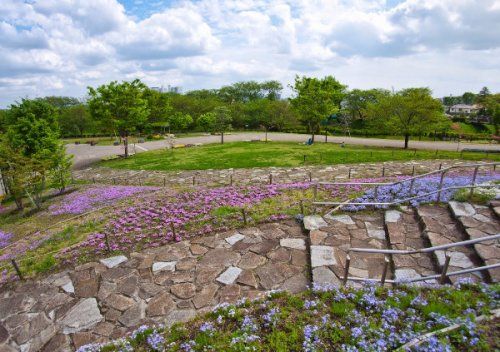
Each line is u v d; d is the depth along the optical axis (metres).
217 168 27.55
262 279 6.95
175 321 5.90
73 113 71.69
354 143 45.81
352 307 5.12
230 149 39.12
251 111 78.62
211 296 6.55
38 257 9.60
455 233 7.63
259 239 8.92
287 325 4.93
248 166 27.19
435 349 3.75
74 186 25.95
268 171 24.50
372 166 23.61
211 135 65.12
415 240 7.75
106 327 6.05
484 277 5.79
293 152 33.72
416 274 6.32
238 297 6.40
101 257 8.99
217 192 15.75
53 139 22.70
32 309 6.91
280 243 8.55
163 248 9.05
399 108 37.72
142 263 8.29
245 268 7.46
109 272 8.00
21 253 11.29
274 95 107.19
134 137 66.12
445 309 4.59
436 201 9.57
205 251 8.52
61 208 18.27
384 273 5.44
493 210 8.28
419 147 40.25
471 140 50.75
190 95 105.88
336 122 77.50
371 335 4.38
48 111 29.42
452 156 27.88
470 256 6.58
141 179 26.00
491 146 41.75
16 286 8.03
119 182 26.06
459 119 75.88
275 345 4.50
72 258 9.10
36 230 14.94
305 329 4.66
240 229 9.78
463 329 4.03
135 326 5.97
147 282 7.38
